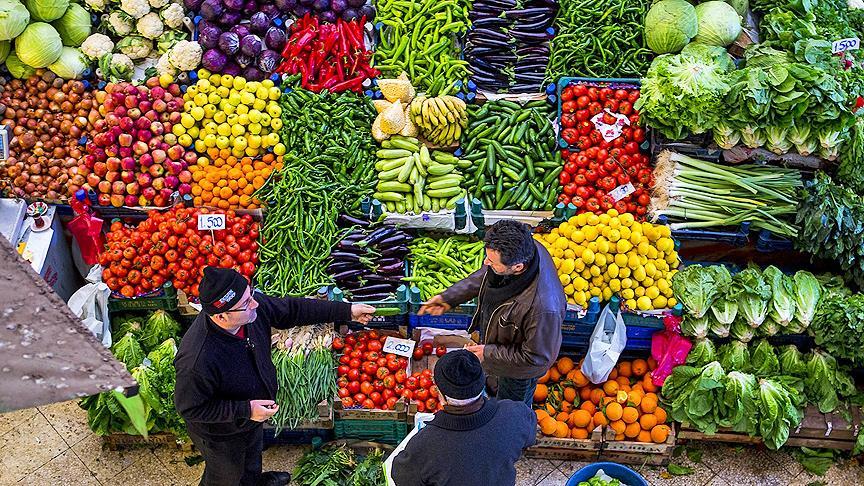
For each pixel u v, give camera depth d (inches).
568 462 188.4
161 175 200.2
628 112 206.2
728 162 201.0
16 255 41.1
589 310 181.3
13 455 187.9
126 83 206.1
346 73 218.4
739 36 213.2
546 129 209.3
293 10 223.3
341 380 180.5
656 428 178.7
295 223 192.9
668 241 185.6
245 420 143.2
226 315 128.0
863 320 176.6
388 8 225.0
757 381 181.8
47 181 205.3
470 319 188.1
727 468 189.0
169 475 185.0
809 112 184.7
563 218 195.2
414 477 118.3
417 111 204.1
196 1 220.5
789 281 187.0
